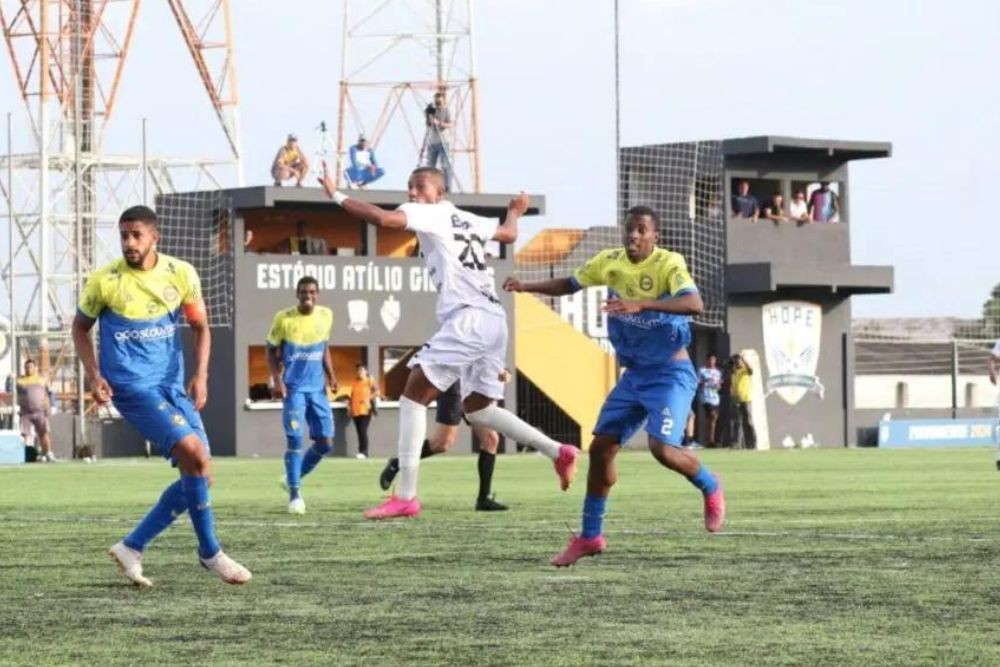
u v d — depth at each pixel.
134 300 14.03
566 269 61.06
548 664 10.10
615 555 16.23
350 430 55.22
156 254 14.18
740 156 60.53
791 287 61.03
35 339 56.72
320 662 10.18
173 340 14.19
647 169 61.19
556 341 58.50
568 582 14.03
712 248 60.69
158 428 13.91
